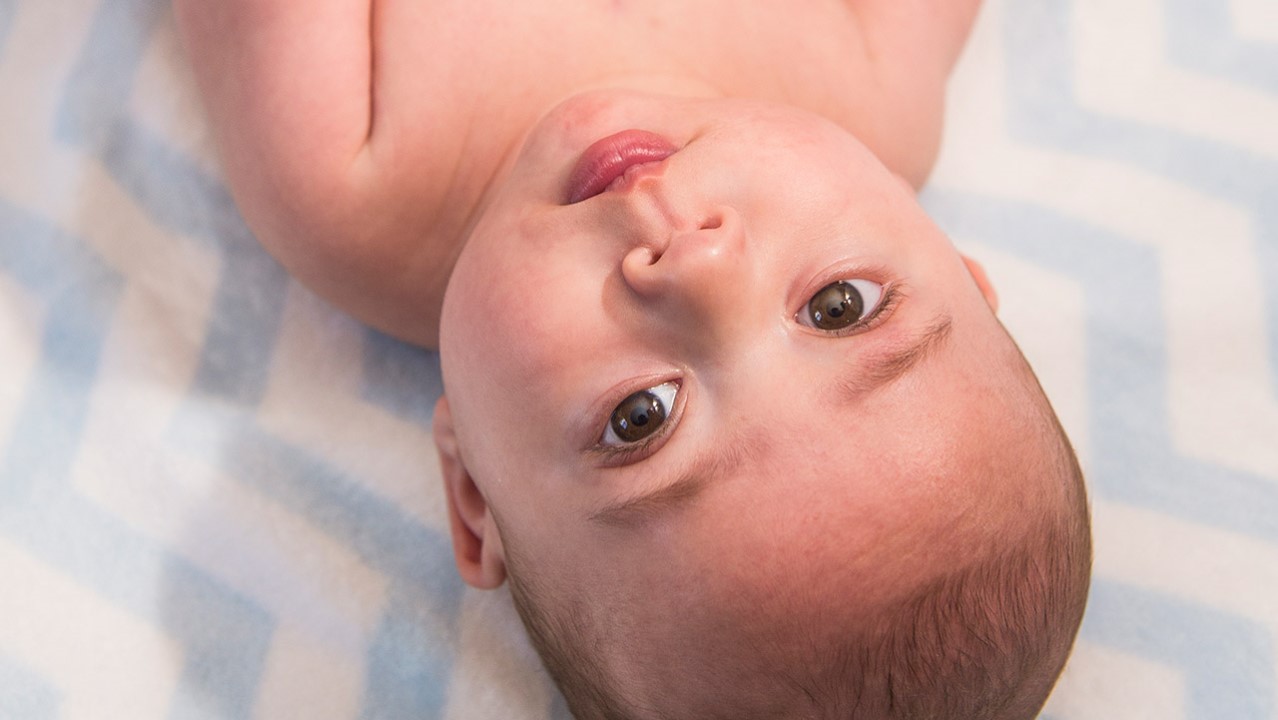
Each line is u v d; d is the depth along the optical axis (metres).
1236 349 1.25
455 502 1.10
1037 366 1.25
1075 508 0.93
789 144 0.90
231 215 1.23
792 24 1.15
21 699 1.08
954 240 1.30
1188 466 1.21
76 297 1.18
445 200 1.10
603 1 1.11
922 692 0.85
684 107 0.95
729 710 0.87
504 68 1.08
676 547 0.84
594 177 0.90
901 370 0.83
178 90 1.22
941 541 0.82
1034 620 0.89
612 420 0.86
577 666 0.96
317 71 1.07
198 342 1.21
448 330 0.96
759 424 0.82
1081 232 1.30
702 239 0.82
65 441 1.16
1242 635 1.14
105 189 1.20
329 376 1.22
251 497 1.18
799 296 0.85
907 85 1.19
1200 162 1.32
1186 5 1.36
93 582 1.12
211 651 1.13
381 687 1.14
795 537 0.81
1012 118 1.34
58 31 1.21
